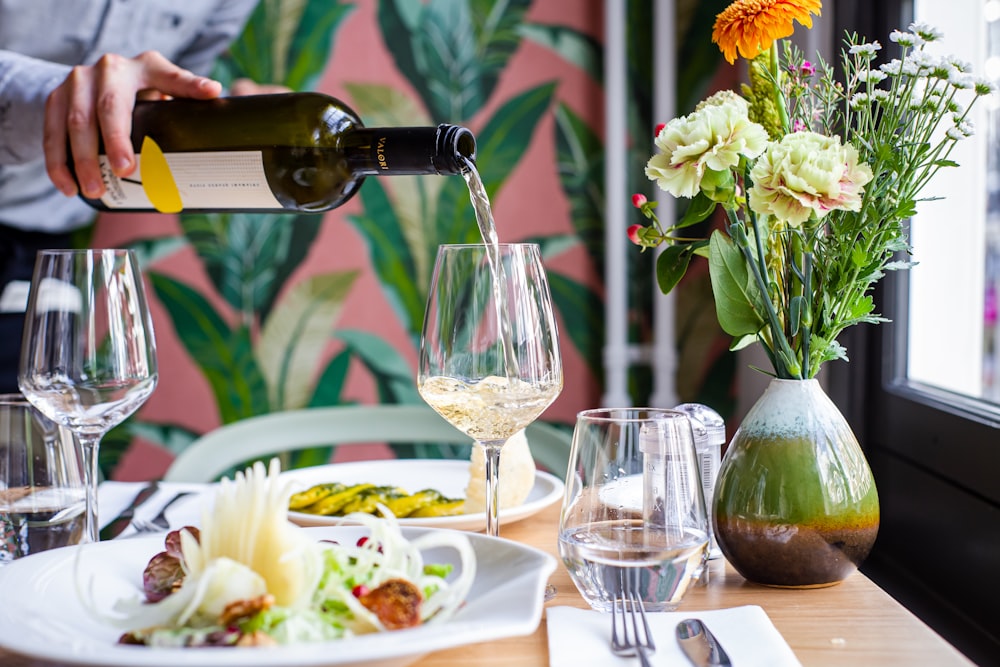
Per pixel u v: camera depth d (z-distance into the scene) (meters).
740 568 0.75
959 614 1.06
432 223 2.17
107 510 0.94
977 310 1.22
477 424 0.74
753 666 0.55
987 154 1.20
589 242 2.23
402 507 0.94
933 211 1.28
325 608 0.56
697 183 0.69
